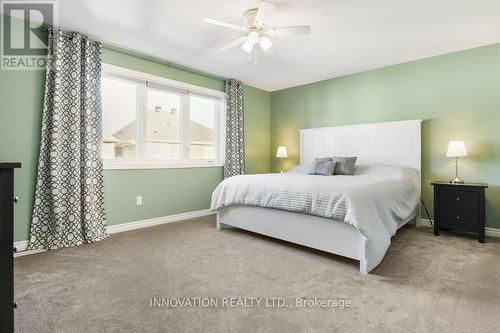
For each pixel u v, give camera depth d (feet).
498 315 4.93
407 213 9.53
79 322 4.75
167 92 12.72
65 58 9.29
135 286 6.13
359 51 11.18
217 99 14.85
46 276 6.66
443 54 11.44
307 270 7.06
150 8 8.07
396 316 4.93
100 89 10.07
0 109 8.25
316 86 15.60
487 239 9.80
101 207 10.09
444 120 11.44
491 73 10.43
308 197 7.91
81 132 9.56
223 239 9.86
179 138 13.39
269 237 10.12
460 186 9.76
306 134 15.64
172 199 12.79
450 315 4.95
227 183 10.81
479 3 7.72
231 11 8.22
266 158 17.62
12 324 3.27
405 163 12.12
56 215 8.79
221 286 6.15
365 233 6.61
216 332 4.50
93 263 7.53
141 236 10.23
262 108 17.35
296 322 4.78
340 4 7.80
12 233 3.27
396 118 12.69
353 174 12.10
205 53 11.53
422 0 7.61
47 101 8.91
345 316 4.95
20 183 8.57
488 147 10.46
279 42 10.31
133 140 11.71
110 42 10.44
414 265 7.34
